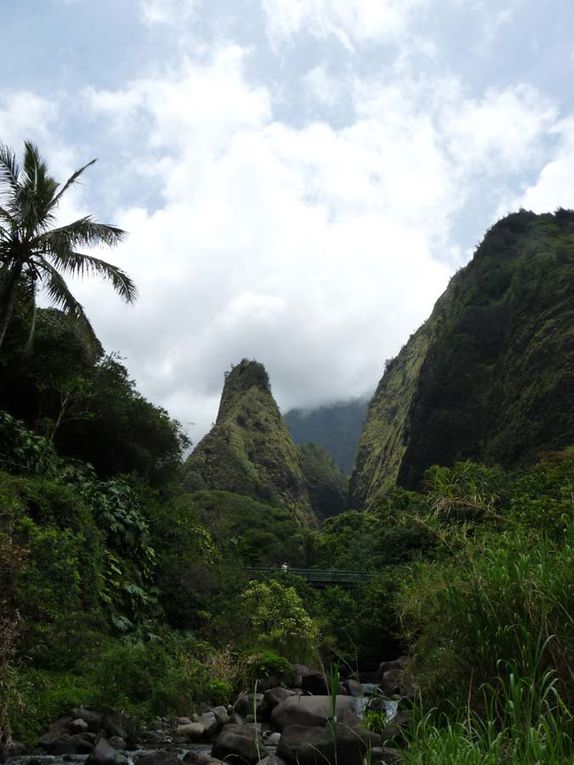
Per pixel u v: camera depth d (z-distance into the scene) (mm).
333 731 4020
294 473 179125
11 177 18375
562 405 75188
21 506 12625
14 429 17391
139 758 6930
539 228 113812
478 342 103250
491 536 5219
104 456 29797
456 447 94312
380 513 54750
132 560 17750
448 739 3377
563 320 85375
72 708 8734
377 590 24234
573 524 4750
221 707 10672
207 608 18781
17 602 10016
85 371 25328
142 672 9711
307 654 17141
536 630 4109
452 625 4609
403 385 197000
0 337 17453
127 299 19344
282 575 28594
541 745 3037
